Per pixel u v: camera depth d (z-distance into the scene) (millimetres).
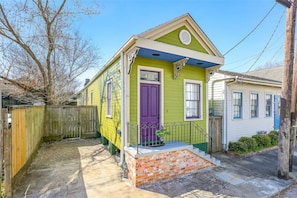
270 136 9195
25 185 4438
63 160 6492
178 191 4324
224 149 8141
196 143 7102
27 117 5367
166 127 6297
